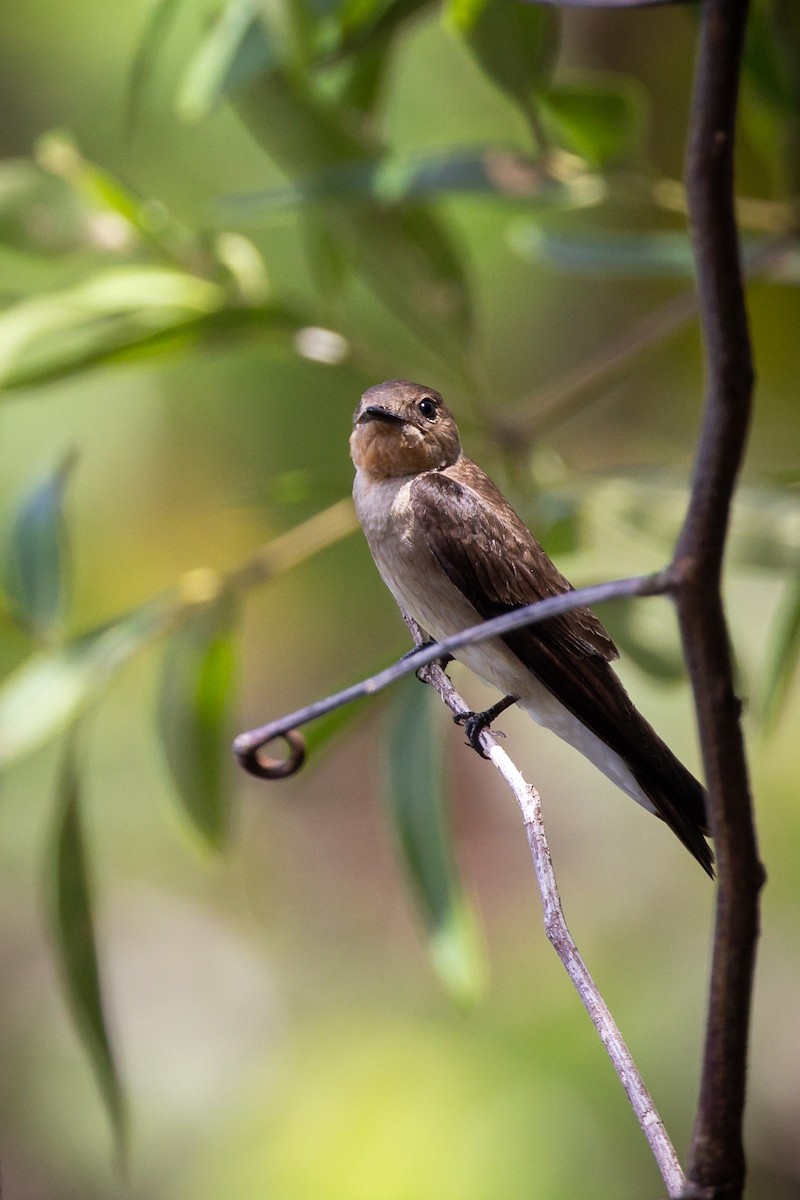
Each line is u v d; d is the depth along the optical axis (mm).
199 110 7094
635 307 12688
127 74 11648
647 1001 12211
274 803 15297
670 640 8156
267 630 13586
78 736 7496
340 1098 12133
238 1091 13016
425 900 7480
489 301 12352
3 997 13797
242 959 14258
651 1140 4004
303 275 11227
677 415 12828
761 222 8047
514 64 7609
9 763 7410
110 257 9102
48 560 7812
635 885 13242
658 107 11750
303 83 7672
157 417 11734
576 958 4457
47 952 13961
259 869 14922
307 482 8430
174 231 8023
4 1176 12695
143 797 13906
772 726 7250
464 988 7355
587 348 12641
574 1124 11336
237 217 7957
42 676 7648
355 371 8797
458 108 11562
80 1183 12711
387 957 14414
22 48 11711
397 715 7699
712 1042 3559
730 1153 3576
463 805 14016
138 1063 13359
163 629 7699
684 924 12883
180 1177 12578
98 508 11969
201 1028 13680
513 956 13109
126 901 14305
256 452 11898
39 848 13328
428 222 8320
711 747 3436
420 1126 11633
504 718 13320
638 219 10891
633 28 11727
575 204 7883
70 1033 13547
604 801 13383
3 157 11625
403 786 7574
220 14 7656
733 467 3393
